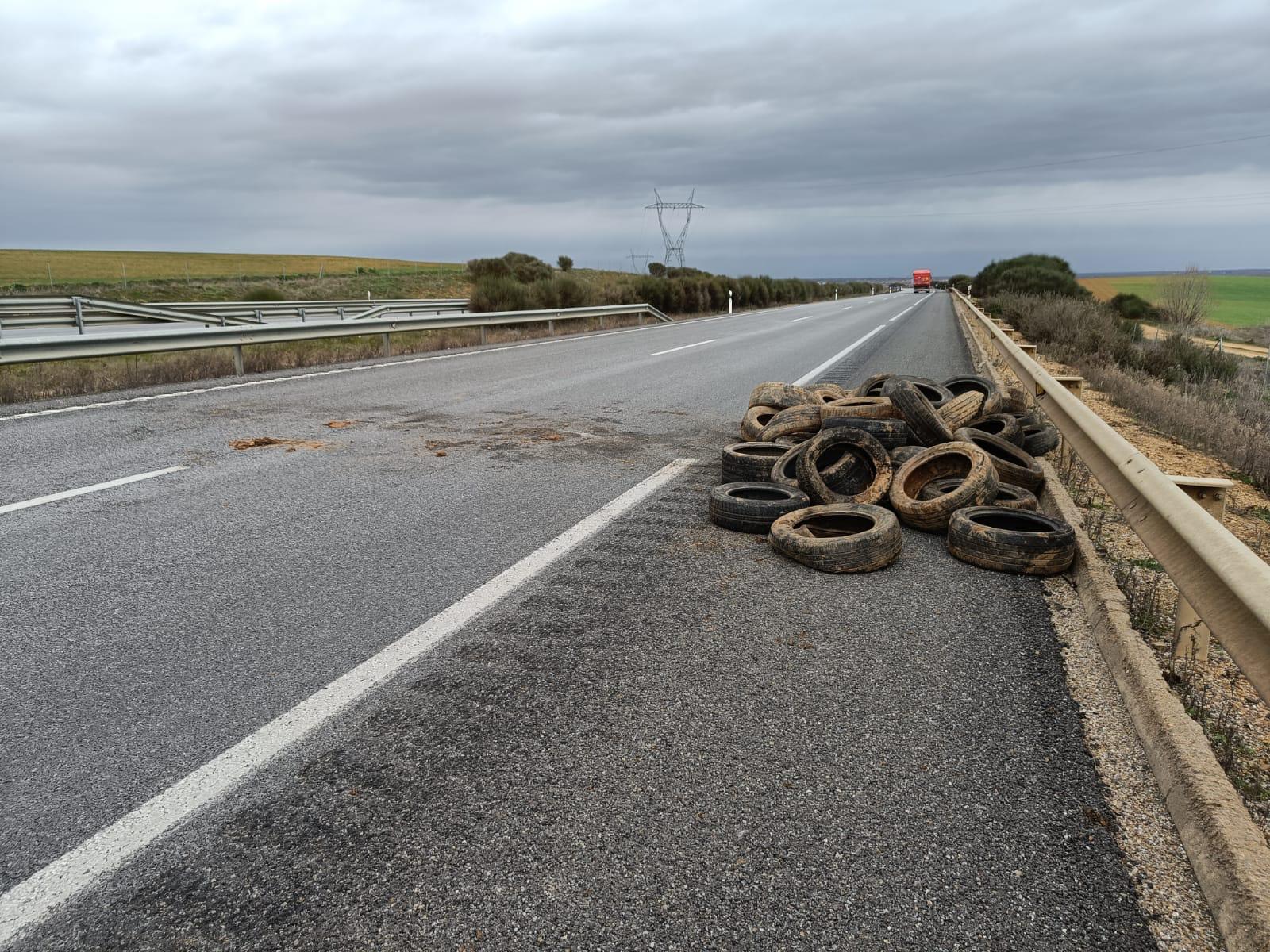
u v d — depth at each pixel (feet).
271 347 59.36
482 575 13.84
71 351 34.68
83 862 7.04
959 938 6.31
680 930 6.35
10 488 19.17
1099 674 10.59
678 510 18.01
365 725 9.18
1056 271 233.35
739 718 9.40
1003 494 17.29
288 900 6.63
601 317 88.58
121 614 12.07
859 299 241.55
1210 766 7.80
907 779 8.27
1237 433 27.71
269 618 11.99
